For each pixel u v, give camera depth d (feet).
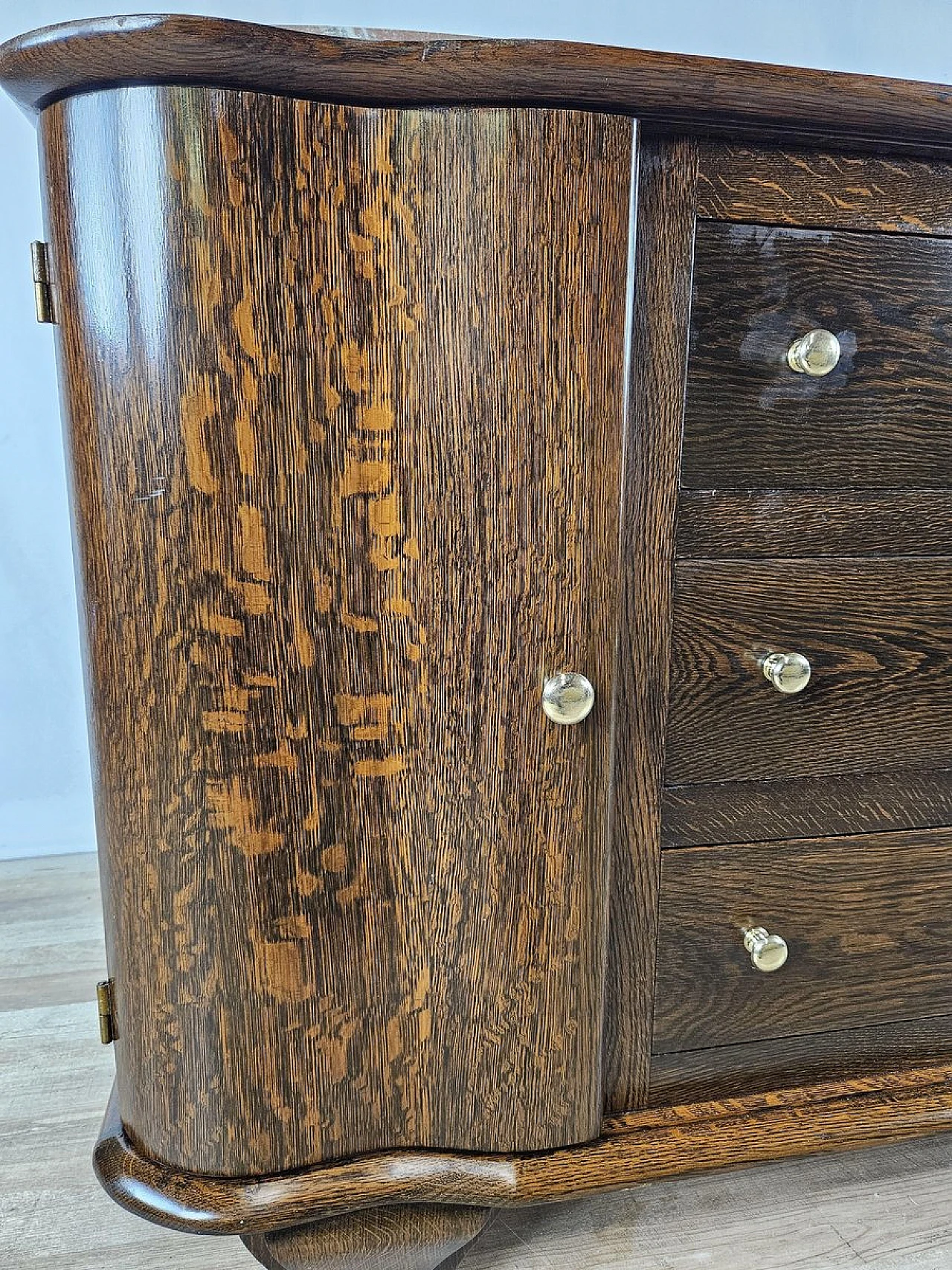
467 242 1.55
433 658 1.70
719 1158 1.99
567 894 1.81
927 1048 2.25
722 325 1.76
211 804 1.67
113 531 1.62
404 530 1.65
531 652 1.71
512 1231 2.27
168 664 1.63
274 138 1.47
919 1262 2.20
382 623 1.68
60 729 4.31
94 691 1.74
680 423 1.77
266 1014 1.76
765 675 1.87
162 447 1.56
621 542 1.73
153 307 1.51
